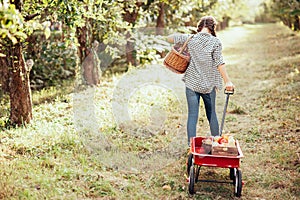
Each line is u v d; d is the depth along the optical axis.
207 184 5.36
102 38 11.35
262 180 5.47
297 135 7.27
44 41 11.76
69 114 8.18
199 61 5.82
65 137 6.69
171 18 15.85
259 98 10.38
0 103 9.66
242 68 15.51
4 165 5.38
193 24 18.02
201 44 5.80
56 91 10.98
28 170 5.36
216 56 5.75
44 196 4.68
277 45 22.78
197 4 14.39
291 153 6.31
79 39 10.82
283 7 24.14
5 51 7.29
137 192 5.08
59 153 6.03
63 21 7.63
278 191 5.14
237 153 4.86
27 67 7.46
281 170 5.78
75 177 5.29
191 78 5.89
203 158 4.88
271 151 6.52
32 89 11.86
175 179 5.46
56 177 5.19
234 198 4.98
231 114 9.06
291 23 30.89
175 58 5.90
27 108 7.46
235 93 11.18
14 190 4.68
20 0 6.78
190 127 5.86
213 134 6.14
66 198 4.69
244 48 23.34
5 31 4.13
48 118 7.95
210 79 5.86
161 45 11.77
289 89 10.72
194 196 4.99
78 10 6.93
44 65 12.48
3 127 7.31
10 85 7.35
